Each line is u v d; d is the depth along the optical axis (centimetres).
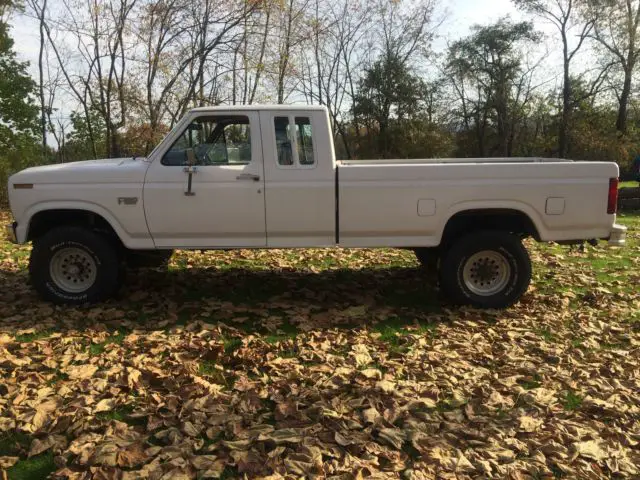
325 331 479
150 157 534
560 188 524
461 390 368
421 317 521
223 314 519
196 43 1489
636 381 383
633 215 1355
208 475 270
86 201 530
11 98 1766
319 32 2014
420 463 284
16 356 415
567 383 379
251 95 1662
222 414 328
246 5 1429
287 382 371
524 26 3762
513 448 300
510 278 541
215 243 541
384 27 2912
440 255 561
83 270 551
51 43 1672
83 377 379
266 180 527
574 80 3625
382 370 401
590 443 304
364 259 778
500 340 466
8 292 588
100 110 1589
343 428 313
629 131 3338
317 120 528
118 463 279
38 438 303
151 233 536
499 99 3900
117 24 1490
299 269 714
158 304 555
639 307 555
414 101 3059
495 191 522
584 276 683
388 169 525
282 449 291
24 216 533
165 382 369
